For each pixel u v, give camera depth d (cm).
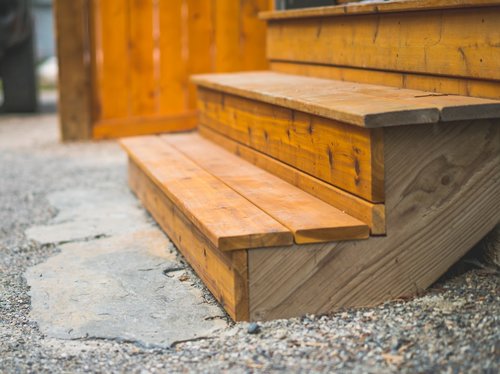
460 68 239
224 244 208
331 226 215
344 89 284
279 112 285
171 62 595
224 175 299
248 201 253
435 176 220
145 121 594
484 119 221
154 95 595
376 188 216
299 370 186
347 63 321
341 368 186
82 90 583
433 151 218
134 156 354
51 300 249
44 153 547
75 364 199
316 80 342
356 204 225
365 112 208
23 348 211
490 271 238
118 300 246
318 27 349
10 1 787
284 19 392
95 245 312
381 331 204
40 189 429
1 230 344
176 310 235
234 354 198
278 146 290
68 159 521
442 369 181
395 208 218
